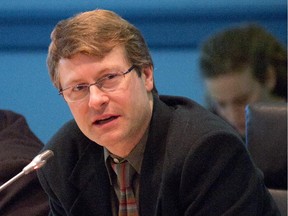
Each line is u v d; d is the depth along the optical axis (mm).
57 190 5145
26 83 9750
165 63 9250
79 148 5121
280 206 5805
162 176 4641
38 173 5289
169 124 4793
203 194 4543
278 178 5852
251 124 5906
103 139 4543
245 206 4547
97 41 4344
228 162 4547
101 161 5000
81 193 5059
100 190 5008
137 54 4516
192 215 4598
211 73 8484
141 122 4641
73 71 4391
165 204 4645
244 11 8977
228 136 4570
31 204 5703
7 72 9789
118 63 4402
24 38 9672
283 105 5867
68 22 4445
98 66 4359
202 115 4797
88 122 4508
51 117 9711
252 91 8352
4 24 9695
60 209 5309
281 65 8297
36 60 9672
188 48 9172
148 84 4711
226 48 8383
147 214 4766
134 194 4898
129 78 4453
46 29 9594
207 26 9117
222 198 4535
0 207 5629
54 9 9508
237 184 4562
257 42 8312
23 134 6367
